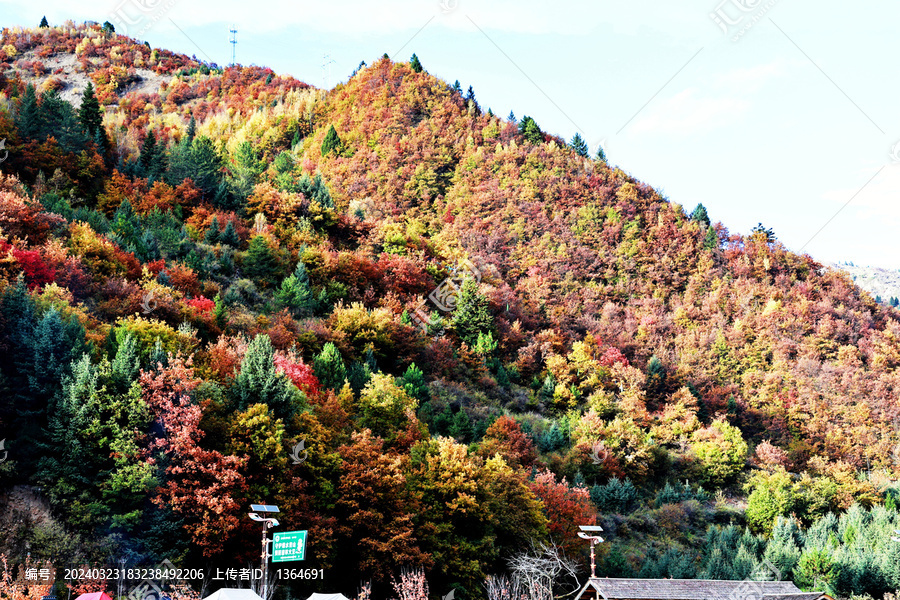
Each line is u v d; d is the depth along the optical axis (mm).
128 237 100438
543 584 65875
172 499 52938
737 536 96875
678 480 119938
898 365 176375
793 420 155500
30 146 119688
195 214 125375
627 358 170000
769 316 187625
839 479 125875
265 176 188625
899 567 78688
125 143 168125
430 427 92875
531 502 71125
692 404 147750
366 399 76438
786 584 61469
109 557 51344
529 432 110938
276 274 119062
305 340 96750
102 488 52812
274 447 57938
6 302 61250
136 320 73062
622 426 119188
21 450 54250
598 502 100625
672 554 87750
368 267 132125
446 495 65812
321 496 60062
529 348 142875
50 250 79125
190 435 56094
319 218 145000
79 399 55094
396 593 59875
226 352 73438
